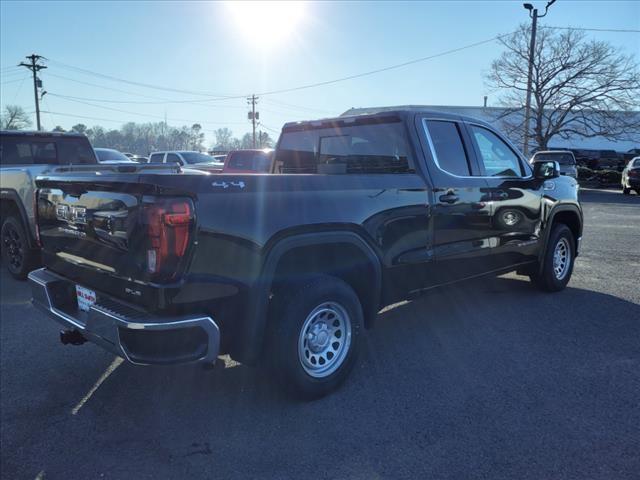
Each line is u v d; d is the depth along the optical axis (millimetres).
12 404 3652
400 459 2916
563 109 33844
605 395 3594
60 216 3732
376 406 3521
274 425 3311
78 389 3875
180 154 20422
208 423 3354
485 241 4957
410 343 4652
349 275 3906
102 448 3098
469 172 4816
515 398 3578
